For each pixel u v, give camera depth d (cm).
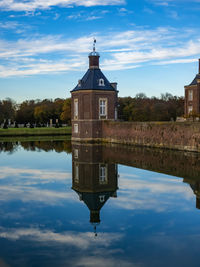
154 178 1841
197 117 4559
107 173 2044
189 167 2208
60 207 1288
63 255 850
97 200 1384
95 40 4928
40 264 799
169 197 1408
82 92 4784
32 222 1106
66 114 9269
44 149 3747
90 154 3144
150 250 870
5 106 9819
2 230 1035
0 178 1927
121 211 1218
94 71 4912
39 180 1855
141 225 1061
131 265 791
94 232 1006
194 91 5694
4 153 3341
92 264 796
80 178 1897
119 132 4438
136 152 3247
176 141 3422
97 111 4766
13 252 871
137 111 8538
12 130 6881
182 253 852
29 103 13650
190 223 1073
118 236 973
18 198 1438
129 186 1648
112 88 4894
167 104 8931
